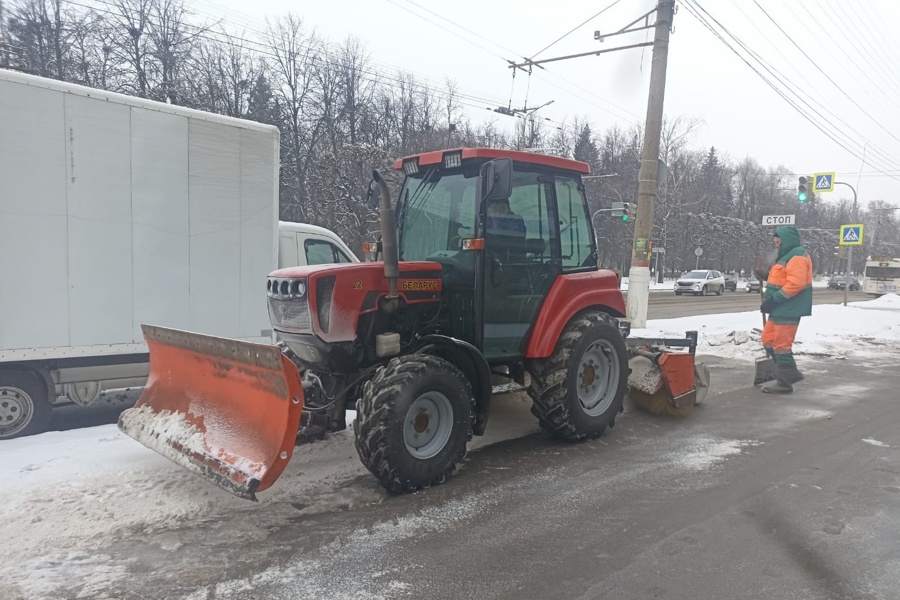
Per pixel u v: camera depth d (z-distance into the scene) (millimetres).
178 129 5895
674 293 37719
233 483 3400
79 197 5340
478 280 4477
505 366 5234
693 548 3268
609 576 2971
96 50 23453
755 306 24812
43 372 5418
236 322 6426
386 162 24906
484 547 3270
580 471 4473
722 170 68188
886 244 69000
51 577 2877
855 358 10062
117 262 5590
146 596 2746
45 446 4660
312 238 7652
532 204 4938
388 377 3873
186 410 4223
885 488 4164
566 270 5227
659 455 4863
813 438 5363
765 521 3617
